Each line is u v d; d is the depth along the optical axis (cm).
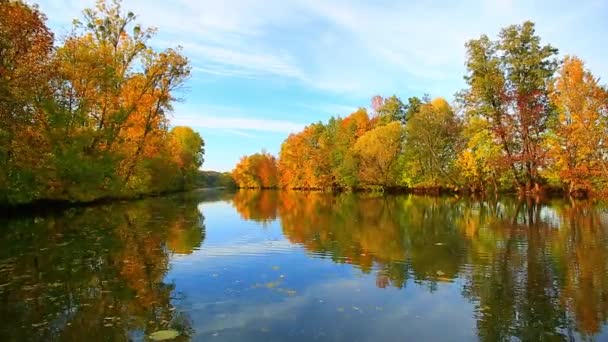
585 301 888
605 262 1243
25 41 2088
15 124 2003
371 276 1097
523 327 751
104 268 1177
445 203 3728
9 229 1891
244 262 1266
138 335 705
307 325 754
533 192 4266
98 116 3206
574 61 3703
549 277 1080
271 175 11600
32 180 2428
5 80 1912
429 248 1484
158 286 1000
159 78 3681
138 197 4612
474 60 4491
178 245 1552
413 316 804
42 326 744
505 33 4322
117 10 3350
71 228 1956
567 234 1769
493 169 4400
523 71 4291
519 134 4206
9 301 880
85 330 726
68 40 2889
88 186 2953
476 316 804
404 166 5747
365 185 6512
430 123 5238
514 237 1705
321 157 7869
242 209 3366
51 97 2577
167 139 4697
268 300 896
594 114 3559
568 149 3812
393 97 6900
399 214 2762
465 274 1113
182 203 4081
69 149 2755
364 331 728
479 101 4422
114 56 3312
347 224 2214
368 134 6072
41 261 1257
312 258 1320
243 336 703
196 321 771
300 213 2933
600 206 3109
